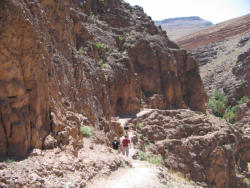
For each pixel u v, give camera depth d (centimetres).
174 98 3244
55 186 640
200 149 2233
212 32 10475
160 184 909
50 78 976
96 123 1545
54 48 1230
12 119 705
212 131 2522
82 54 1917
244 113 4412
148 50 3083
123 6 3803
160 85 3089
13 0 738
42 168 693
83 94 1506
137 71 2970
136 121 2225
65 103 1178
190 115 2817
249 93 5650
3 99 698
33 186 597
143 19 3719
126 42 3075
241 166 2723
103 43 2652
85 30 2200
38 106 816
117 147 1470
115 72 2383
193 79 3647
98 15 3266
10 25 720
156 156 1872
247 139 2917
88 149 1095
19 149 707
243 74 6006
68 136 963
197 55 9219
